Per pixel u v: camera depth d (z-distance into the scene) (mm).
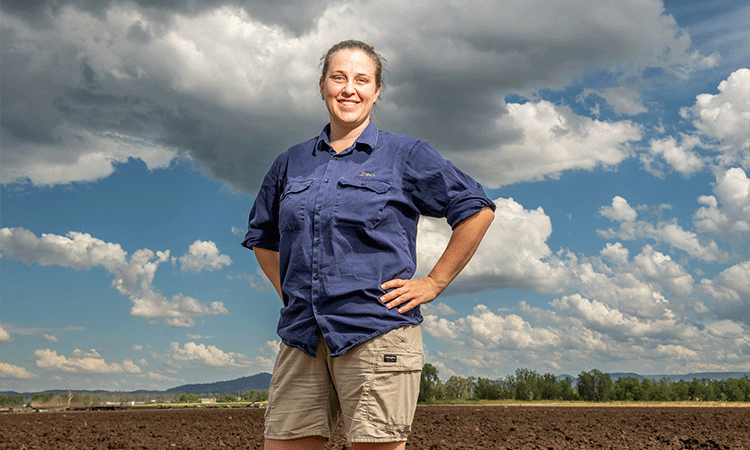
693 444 11859
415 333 2049
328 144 2236
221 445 11727
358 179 2068
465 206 2078
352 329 1946
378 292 1973
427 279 2107
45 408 57781
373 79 2262
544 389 99250
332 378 2070
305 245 2055
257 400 95375
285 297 2207
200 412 32625
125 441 12781
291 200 2154
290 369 2076
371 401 1926
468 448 10781
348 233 2014
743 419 21359
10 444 12211
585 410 32531
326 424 2076
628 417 22969
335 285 1975
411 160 2146
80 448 11391
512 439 12859
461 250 2109
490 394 100188
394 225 2072
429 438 13195
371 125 2271
